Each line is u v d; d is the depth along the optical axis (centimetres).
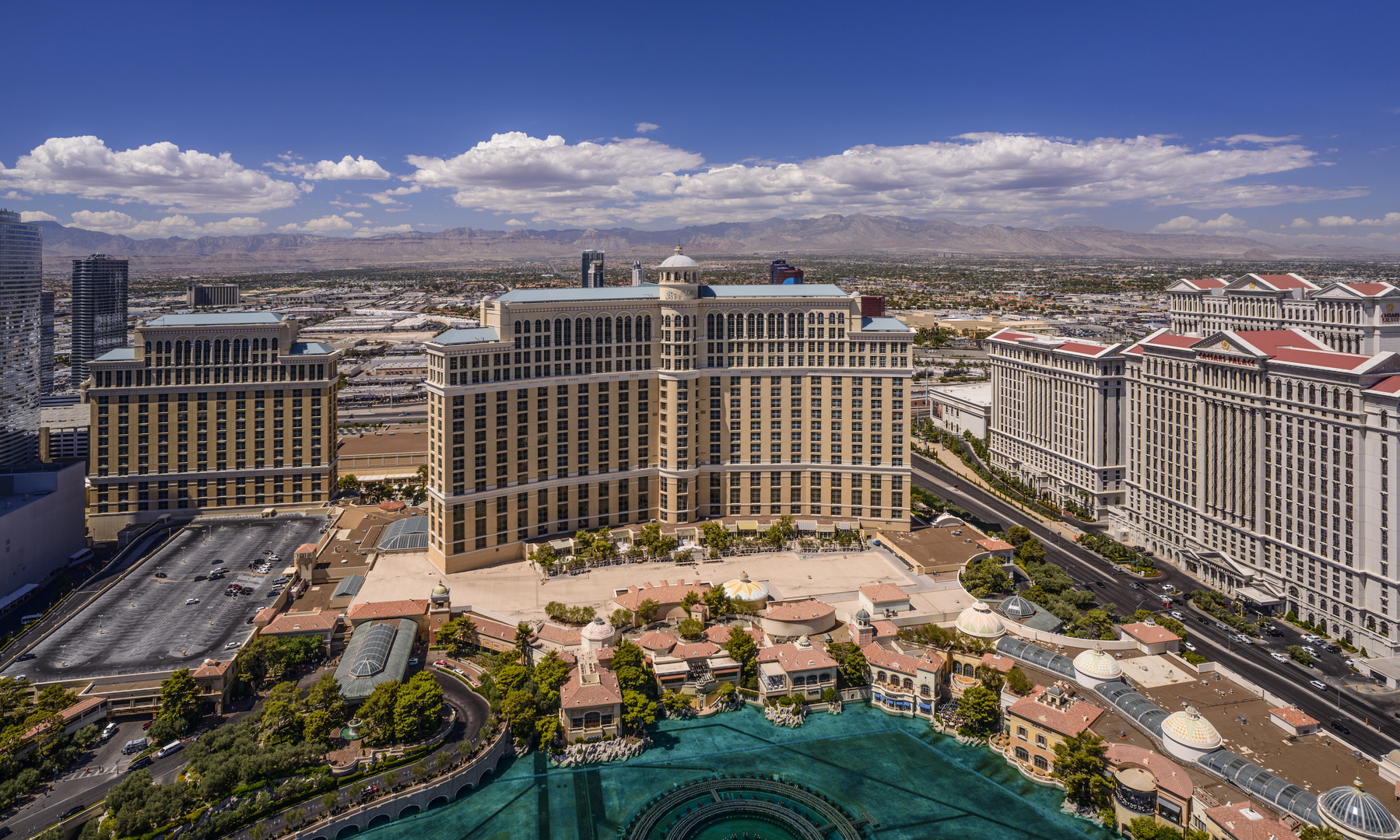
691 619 18975
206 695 16175
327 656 18500
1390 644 17912
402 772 14388
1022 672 16362
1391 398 17562
